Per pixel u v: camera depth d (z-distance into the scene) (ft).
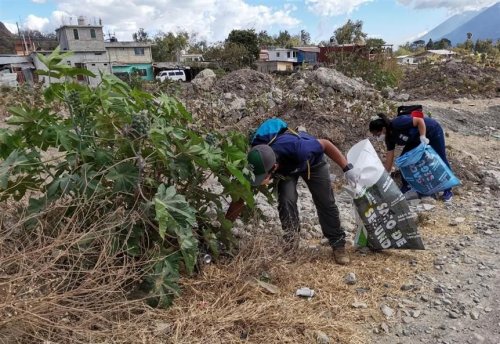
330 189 12.28
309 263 12.28
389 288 11.21
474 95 48.03
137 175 9.49
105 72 10.02
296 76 43.57
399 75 59.31
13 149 9.87
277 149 11.45
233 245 11.51
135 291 9.36
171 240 10.05
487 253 13.11
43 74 9.56
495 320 9.91
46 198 9.05
